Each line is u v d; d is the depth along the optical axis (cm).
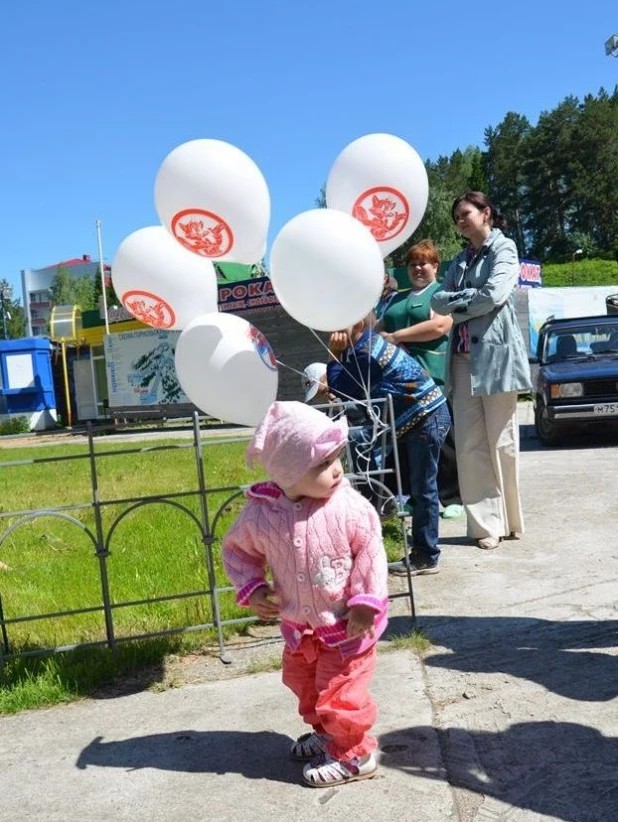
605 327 1152
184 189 369
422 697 328
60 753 308
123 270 402
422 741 292
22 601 513
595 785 254
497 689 331
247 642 416
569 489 745
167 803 266
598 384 1003
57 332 2931
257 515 269
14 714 350
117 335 2353
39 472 1305
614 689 322
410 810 250
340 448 260
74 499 936
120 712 342
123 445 1647
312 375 527
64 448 1777
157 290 397
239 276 1991
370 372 473
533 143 10450
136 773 287
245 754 295
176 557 589
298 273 363
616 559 509
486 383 539
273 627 436
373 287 368
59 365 3036
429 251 589
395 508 449
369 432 446
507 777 264
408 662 367
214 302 413
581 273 6688
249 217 375
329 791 265
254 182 374
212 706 339
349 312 374
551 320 1215
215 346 371
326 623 262
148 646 406
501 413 554
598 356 1102
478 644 384
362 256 359
